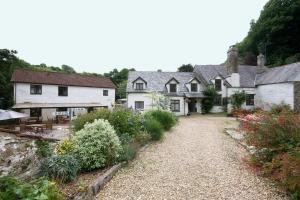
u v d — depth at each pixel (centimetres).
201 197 467
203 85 3288
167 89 3114
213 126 1706
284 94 2502
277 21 4050
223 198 462
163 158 758
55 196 385
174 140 1084
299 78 2333
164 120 1388
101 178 529
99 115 1009
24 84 2430
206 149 898
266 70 3222
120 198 463
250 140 627
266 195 475
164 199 458
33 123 2117
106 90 3206
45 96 2572
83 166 614
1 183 353
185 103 3023
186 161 726
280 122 573
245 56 4847
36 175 521
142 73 3350
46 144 732
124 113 1062
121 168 649
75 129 979
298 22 4022
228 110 3042
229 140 1098
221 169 645
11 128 1812
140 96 3044
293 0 3978
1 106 2500
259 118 658
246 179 564
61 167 530
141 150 846
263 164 579
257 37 4603
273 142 568
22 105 2311
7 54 3114
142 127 1040
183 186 523
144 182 547
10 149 905
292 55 4012
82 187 477
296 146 494
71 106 2664
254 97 3084
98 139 652
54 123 2288
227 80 3175
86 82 3031
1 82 2638
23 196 333
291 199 453
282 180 479
